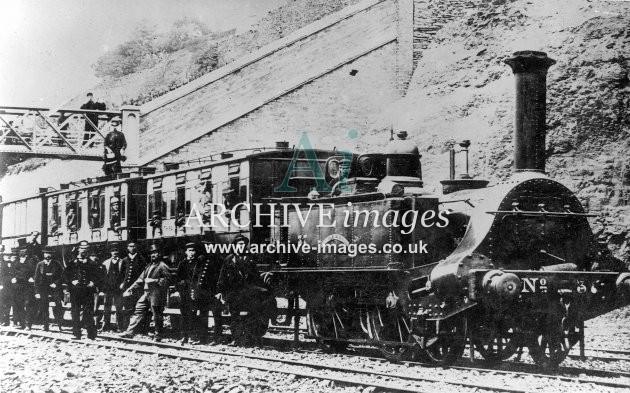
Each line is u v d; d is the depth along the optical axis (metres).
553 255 10.20
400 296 10.69
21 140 22.70
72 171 32.00
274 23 26.98
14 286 17.25
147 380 9.80
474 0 26.16
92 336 14.77
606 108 22.31
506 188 10.20
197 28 26.81
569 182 21.55
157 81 26.88
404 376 9.31
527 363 11.48
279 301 18.22
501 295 9.40
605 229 20.48
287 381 9.32
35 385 9.79
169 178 17.73
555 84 22.98
